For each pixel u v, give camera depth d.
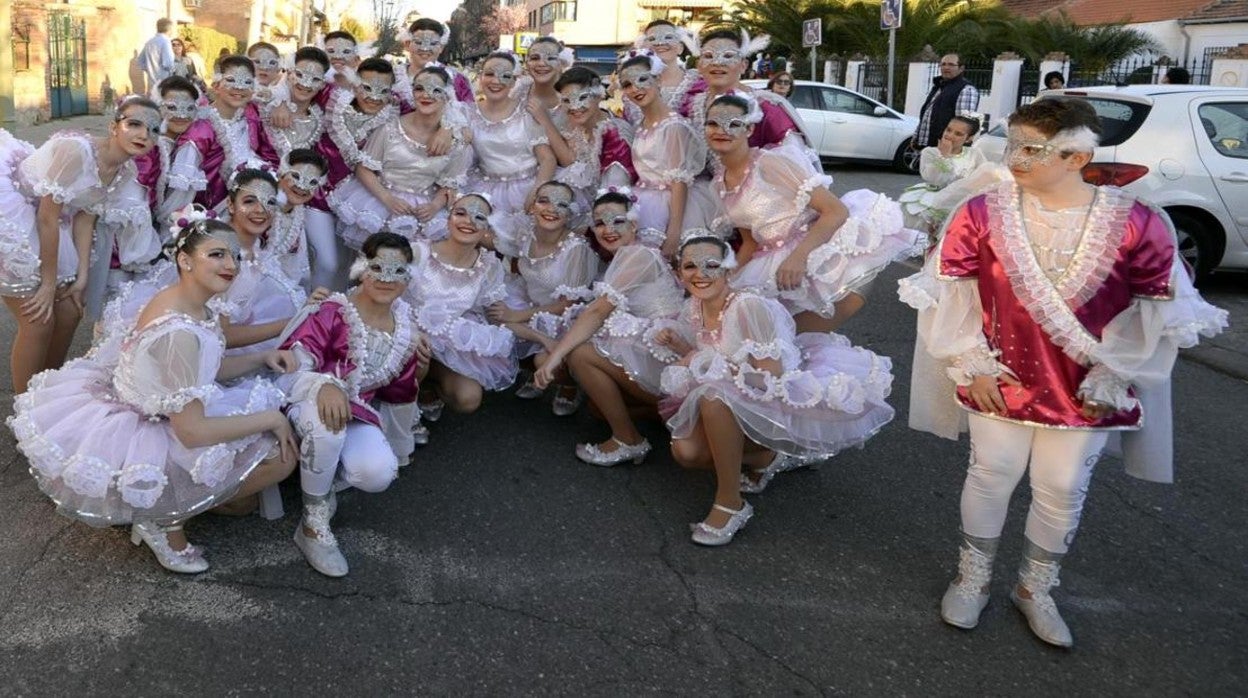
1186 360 6.45
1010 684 3.07
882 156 16.62
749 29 27.11
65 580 3.40
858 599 3.52
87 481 3.16
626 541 3.88
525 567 3.65
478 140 5.55
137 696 2.84
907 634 3.31
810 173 4.17
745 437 3.95
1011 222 3.08
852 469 4.66
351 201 5.51
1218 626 3.41
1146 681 3.10
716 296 3.87
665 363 4.32
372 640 3.16
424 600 3.40
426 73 5.24
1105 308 2.99
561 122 5.62
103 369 3.52
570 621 3.31
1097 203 3.00
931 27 23.89
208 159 5.11
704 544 3.85
